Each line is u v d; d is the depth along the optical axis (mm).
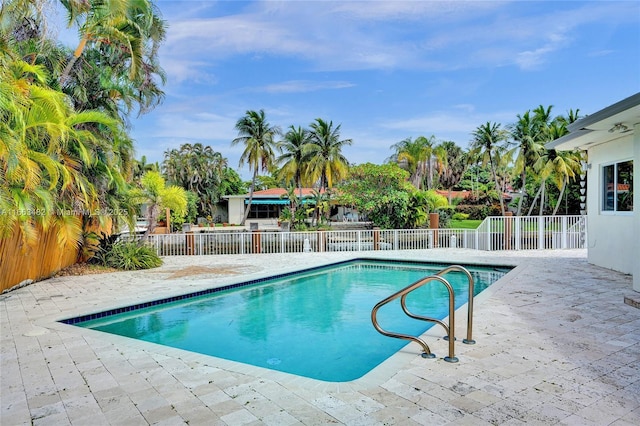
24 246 7977
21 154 6383
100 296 7797
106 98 11406
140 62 10898
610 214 10023
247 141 32062
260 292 9555
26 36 8234
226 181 47656
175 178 42406
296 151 30016
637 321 5547
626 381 3602
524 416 2994
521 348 4480
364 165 23672
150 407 3252
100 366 4156
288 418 3033
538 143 26000
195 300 8453
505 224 15961
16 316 6254
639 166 6980
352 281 10938
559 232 16203
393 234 16844
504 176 40938
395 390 3475
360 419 2996
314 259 13633
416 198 22594
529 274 9562
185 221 33625
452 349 4168
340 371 5004
